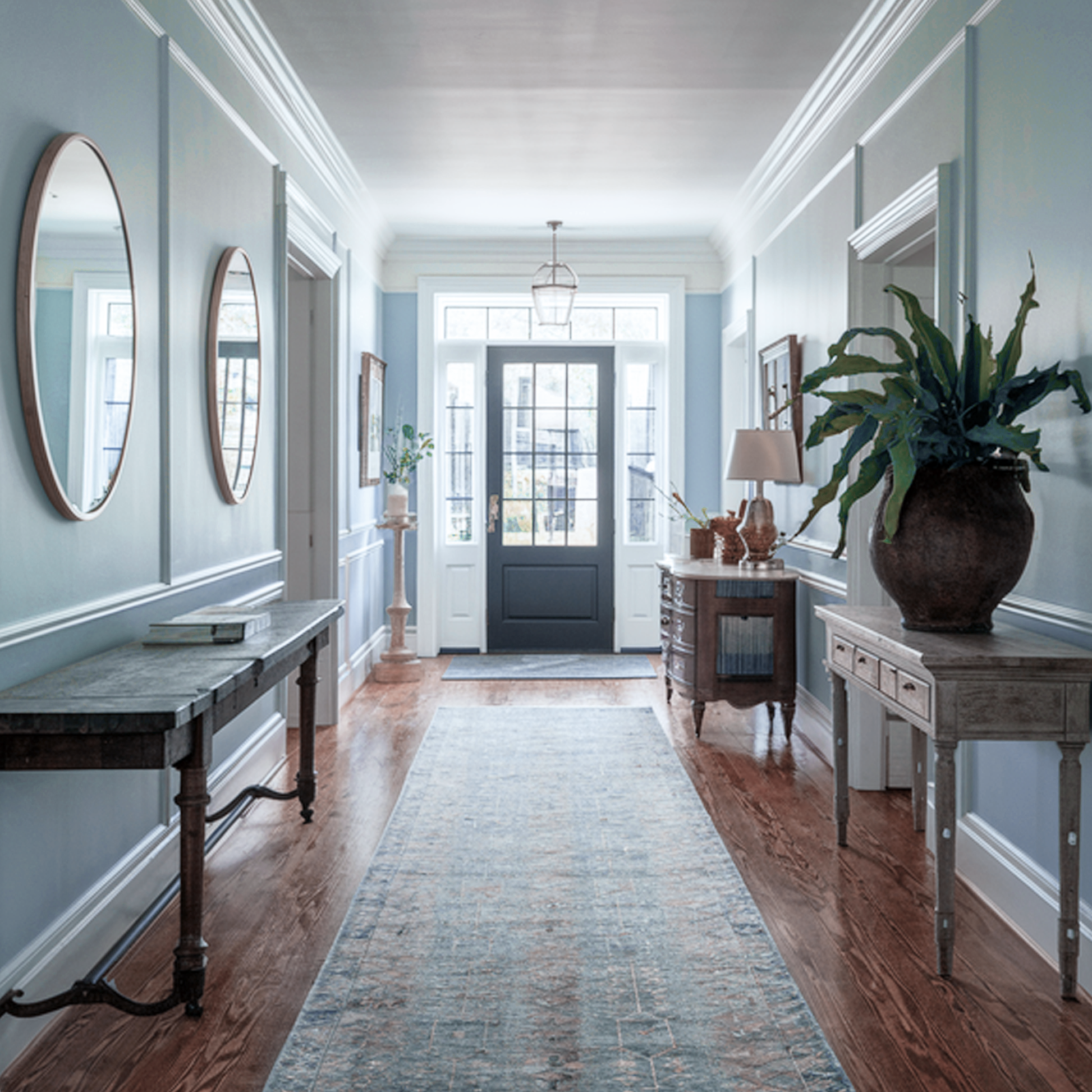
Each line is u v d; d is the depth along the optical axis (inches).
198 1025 89.6
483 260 289.6
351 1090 78.5
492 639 301.3
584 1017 90.4
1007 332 112.6
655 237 285.4
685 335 291.6
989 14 115.8
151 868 113.1
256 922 111.9
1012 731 94.5
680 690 203.8
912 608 109.0
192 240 127.7
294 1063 82.4
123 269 104.1
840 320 172.2
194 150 128.0
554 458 298.4
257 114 157.9
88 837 99.0
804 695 201.8
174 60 120.3
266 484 165.5
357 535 244.7
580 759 181.0
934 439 103.6
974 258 121.1
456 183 231.8
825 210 181.8
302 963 102.0
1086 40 95.0
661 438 297.3
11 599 84.6
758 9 142.9
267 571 164.6
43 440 87.1
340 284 217.0
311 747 146.7
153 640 106.7
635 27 148.8
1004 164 112.7
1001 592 106.3
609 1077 80.4
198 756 86.5
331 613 139.6
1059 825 97.3
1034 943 106.2
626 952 103.9
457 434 297.1
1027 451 95.3
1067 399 101.0
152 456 115.4
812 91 173.5
